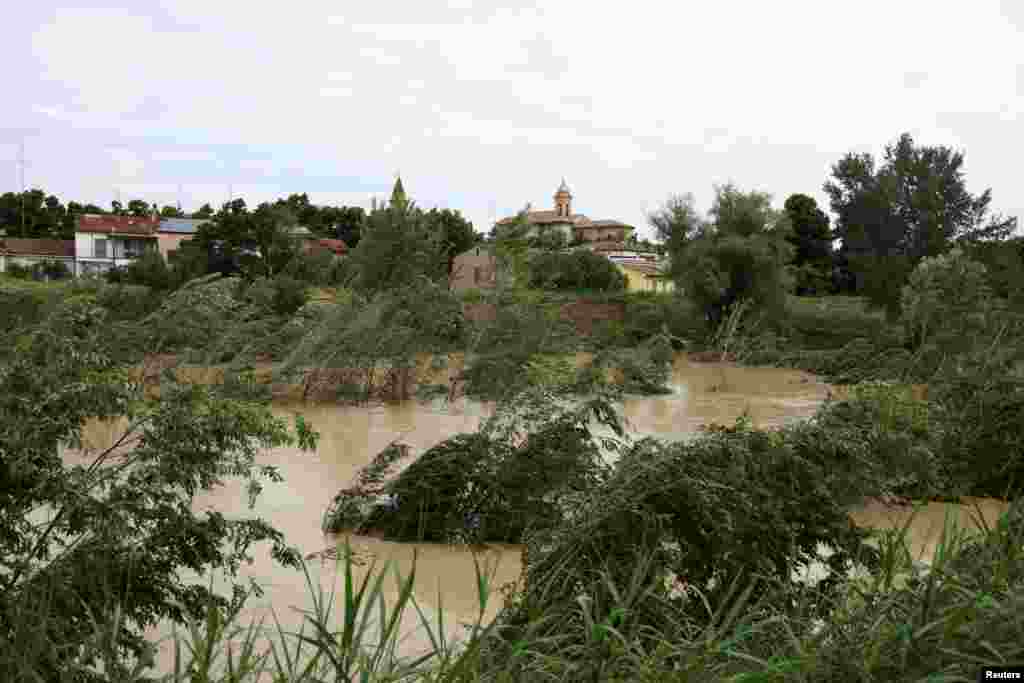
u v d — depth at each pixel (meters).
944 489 12.12
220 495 12.01
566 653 4.64
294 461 15.01
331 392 25.47
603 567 5.65
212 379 18.55
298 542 9.89
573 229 114.25
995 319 22.36
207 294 22.30
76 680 4.39
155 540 5.73
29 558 5.42
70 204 112.75
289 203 99.69
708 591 6.36
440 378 27.73
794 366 41.12
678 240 57.75
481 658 4.27
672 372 37.84
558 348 24.86
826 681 3.78
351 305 26.62
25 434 5.61
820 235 83.12
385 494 10.78
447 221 75.38
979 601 3.84
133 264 52.09
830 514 7.25
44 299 17.72
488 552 9.61
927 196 74.19
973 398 13.09
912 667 3.70
